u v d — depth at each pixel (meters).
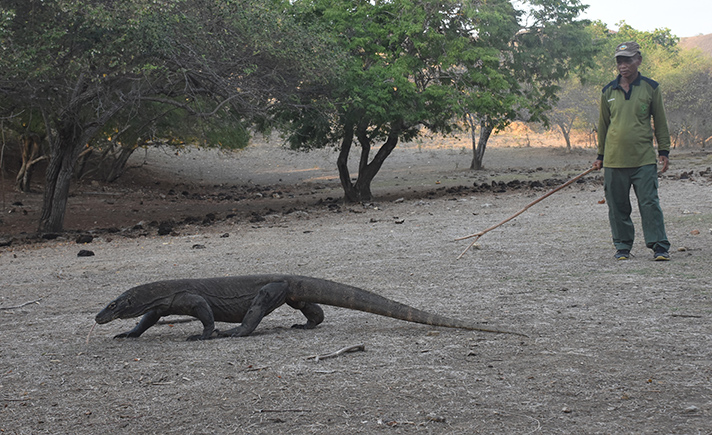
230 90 16.38
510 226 12.59
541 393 3.51
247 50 16.33
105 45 14.08
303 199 26.11
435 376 3.89
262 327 5.79
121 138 28.58
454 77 21.75
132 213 21.59
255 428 3.17
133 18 13.80
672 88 47.22
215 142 33.03
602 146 8.46
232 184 36.53
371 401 3.48
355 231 13.83
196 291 5.43
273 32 16.33
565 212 14.23
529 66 24.66
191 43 15.18
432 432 3.04
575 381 3.68
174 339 5.39
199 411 3.44
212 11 15.34
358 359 4.36
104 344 5.21
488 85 20.94
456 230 12.75
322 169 42.19
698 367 3.83
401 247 10.93
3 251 13.73
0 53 13.09
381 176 36.38
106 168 33.50
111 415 3.43
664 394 3.40
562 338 4.71
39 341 5.43
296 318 6.18
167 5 14.23
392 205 19.53
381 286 7.55
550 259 8.66
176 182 35.66
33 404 3.67
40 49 13.80
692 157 34.91
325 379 3.91
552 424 3.07
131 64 15.10
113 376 4.18
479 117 22.06
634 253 8.60
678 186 17.91
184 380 4.02
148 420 3.34
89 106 18.36
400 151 49.31
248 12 15.57
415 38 20.44
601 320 5.23
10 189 27.92
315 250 11.21
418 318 5.20
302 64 16.42
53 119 16.53
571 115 46.72
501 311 5.82
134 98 16.25
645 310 5.50
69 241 15.23
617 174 8.12
